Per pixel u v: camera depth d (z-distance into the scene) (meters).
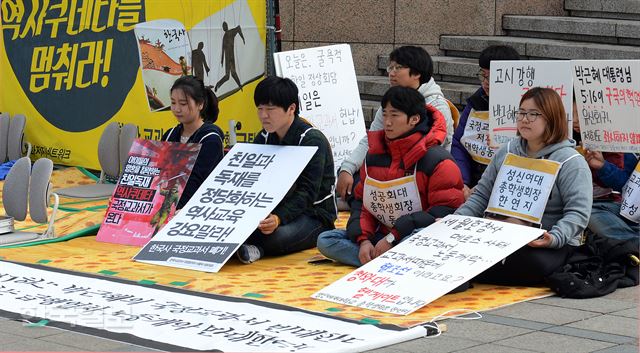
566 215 7.15
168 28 11.05
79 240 8.95
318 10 12.97
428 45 13.56
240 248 8.02
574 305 6.79
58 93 12.09
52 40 12.12
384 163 7.66
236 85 10.61
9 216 8.93
